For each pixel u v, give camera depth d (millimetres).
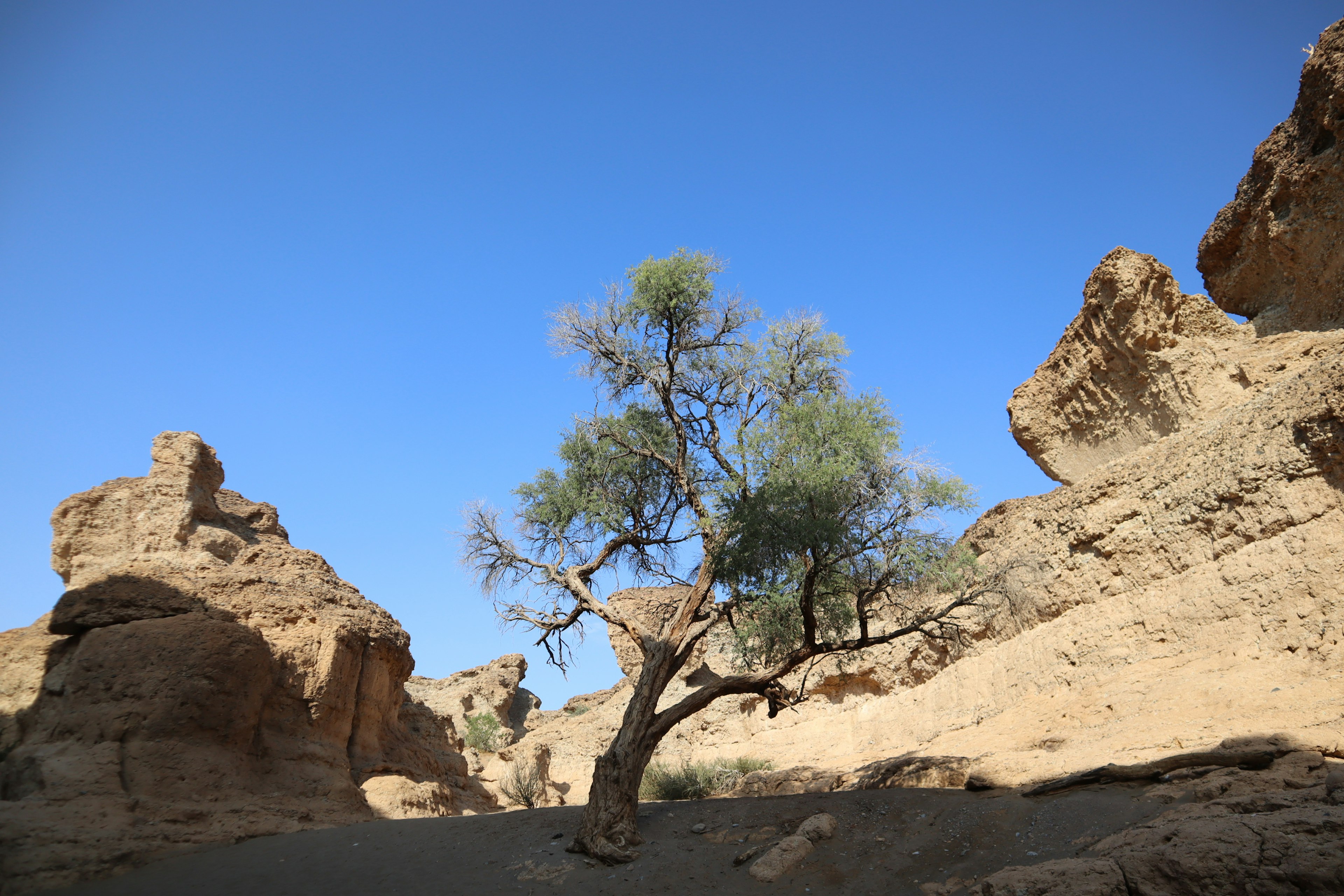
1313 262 22734
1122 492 22094
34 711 19953
